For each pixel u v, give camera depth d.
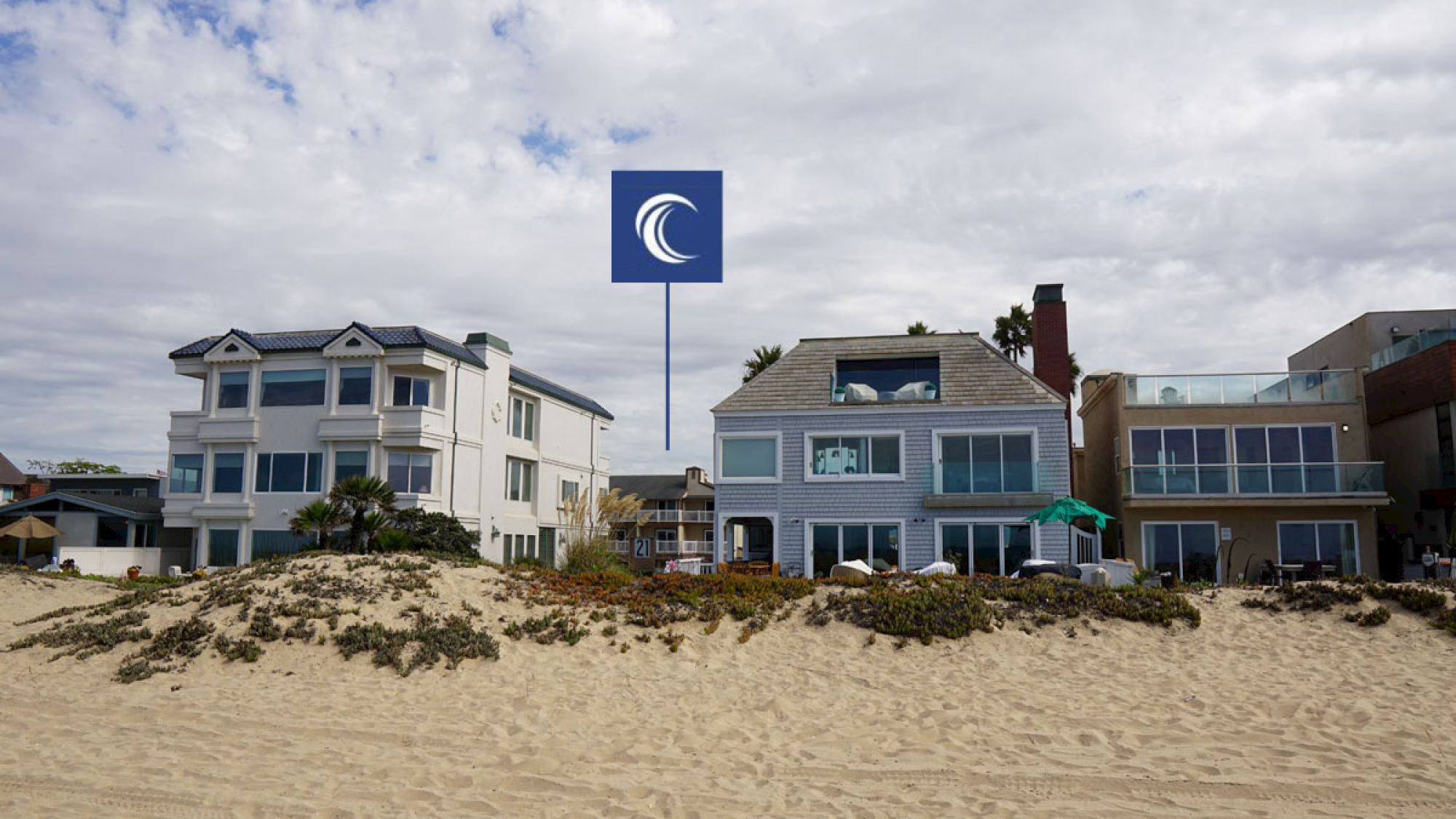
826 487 27.72
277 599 14.13
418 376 32.81
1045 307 31.00
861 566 18.50
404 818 7.33
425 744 9.36
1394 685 10.78
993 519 26.56
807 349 29.27
